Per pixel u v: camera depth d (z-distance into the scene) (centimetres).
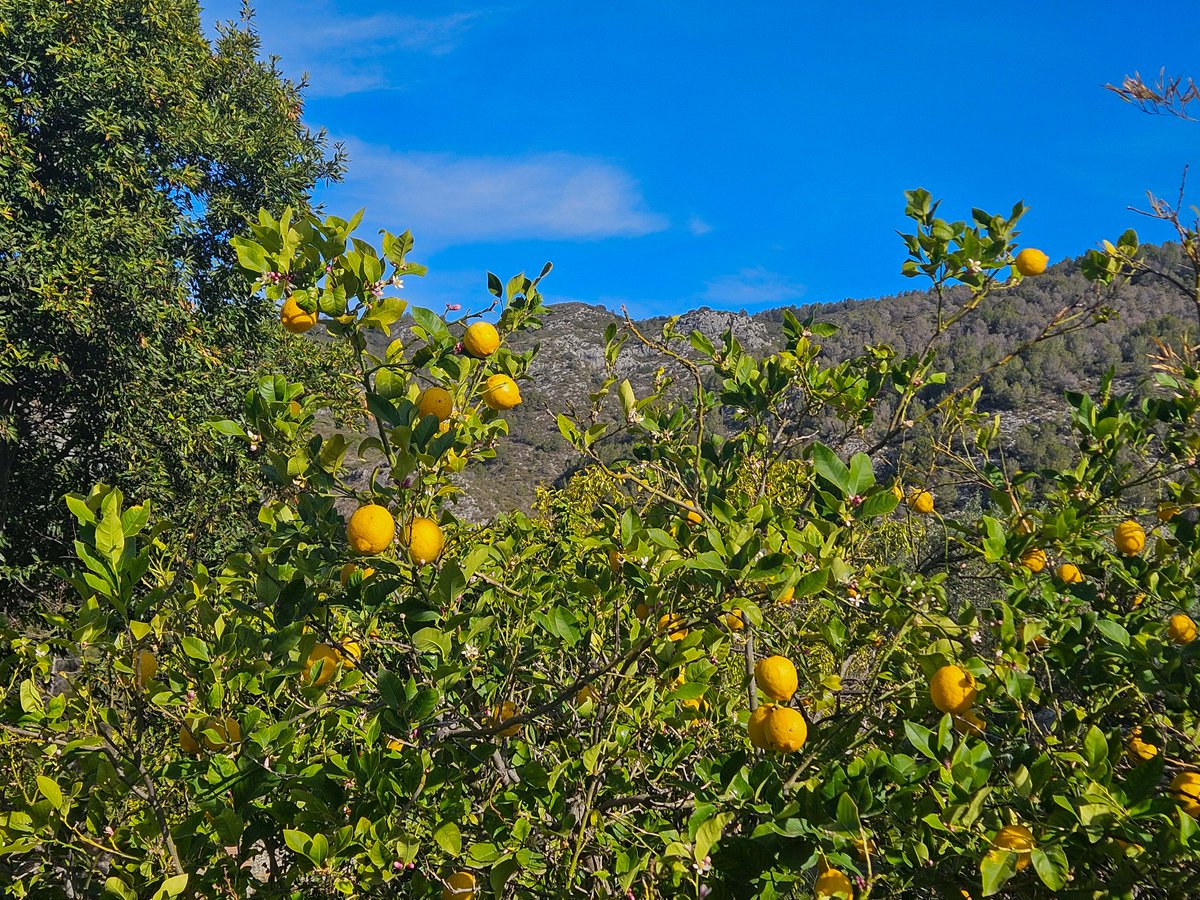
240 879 197
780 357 282
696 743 266
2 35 959
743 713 236
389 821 181
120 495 171
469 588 249
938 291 273
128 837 215
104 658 219
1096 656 222
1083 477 271
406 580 193
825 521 176
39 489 1100
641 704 244
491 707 235
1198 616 243
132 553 171
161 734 271
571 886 190
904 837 166
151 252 991
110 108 1005
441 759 229
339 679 218
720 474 286
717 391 309
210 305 1170
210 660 213
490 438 241
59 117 1005
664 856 167
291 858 216
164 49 1095
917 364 286
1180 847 144
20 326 948
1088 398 279
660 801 223
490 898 197
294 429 212
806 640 229
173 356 1032
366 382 195
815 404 282
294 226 191
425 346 213
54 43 988
